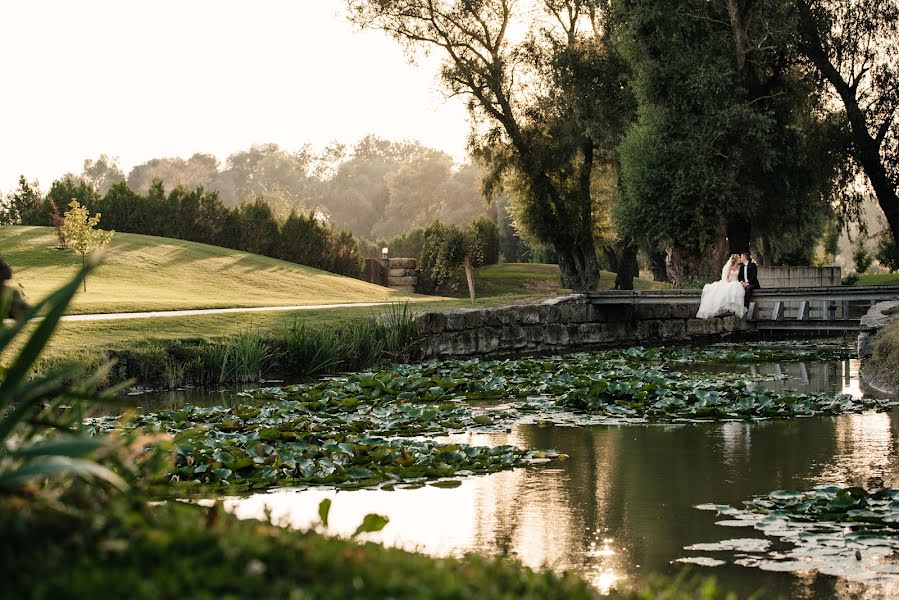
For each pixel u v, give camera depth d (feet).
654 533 18.98
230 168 440.04
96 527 8.95
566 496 22.66
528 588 9.57
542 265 172.35
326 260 147.23
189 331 59.31
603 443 31.01
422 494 22.86
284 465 24.99
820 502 20.45
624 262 127.65
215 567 8.33
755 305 102.53
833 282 100.42
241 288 107.24
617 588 14.53
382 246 190.70
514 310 81.61
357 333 64.28
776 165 96.43
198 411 36.29
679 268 100.01
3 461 9.99
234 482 23.44
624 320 94.63
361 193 392.06
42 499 9.39
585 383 45.98
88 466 9.42
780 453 28.58
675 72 91.61
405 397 44.27
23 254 101.55
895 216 104.68
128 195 135.03
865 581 15.39
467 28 112.98
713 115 90.22
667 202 93.81
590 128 107.55
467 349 75.77
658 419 36.70
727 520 19.93
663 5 92.02
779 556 16.96
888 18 96.53
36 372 43.93
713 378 50.42
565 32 115.96
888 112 100.12
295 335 60.23
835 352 74.02
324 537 11.04
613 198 119.03
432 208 331.36
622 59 106.52
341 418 35.60
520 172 120.06
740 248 99.30
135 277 100.94
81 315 63.05
